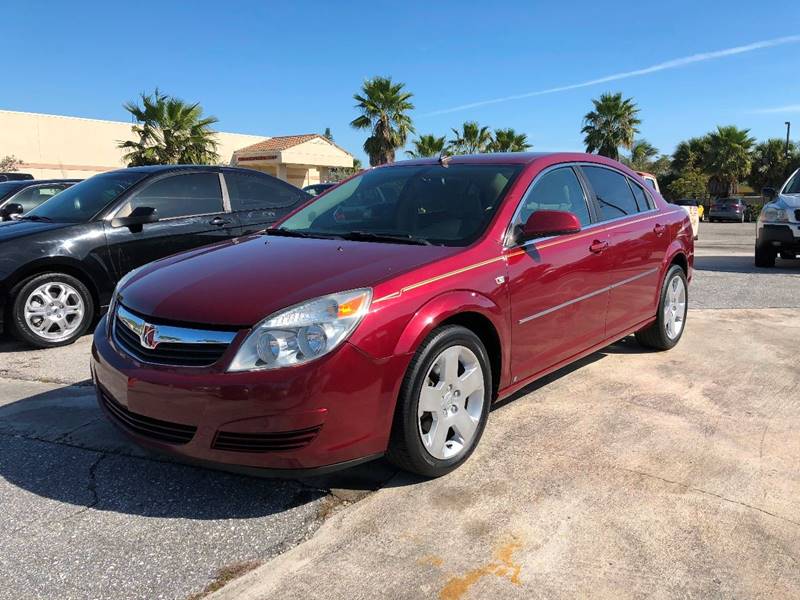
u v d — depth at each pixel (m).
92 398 4.31
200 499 2.96
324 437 2.65
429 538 2.63
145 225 6.13
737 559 2.49
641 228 4.74
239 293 2.86
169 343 2.79
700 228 26.89
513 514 2.80
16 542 2.63
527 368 3.64
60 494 3.02
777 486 3.04
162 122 24.88
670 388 4.41
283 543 2.61
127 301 3.14
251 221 6.88
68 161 28.92
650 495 2.96
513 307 3.43
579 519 2.76
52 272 5.58
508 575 2.39
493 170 3.99
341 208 4.20
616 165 4.92
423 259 3.14
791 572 2.41
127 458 3.39
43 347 5.60
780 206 10.30
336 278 2.91
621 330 4.59
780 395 4.27
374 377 2.74
